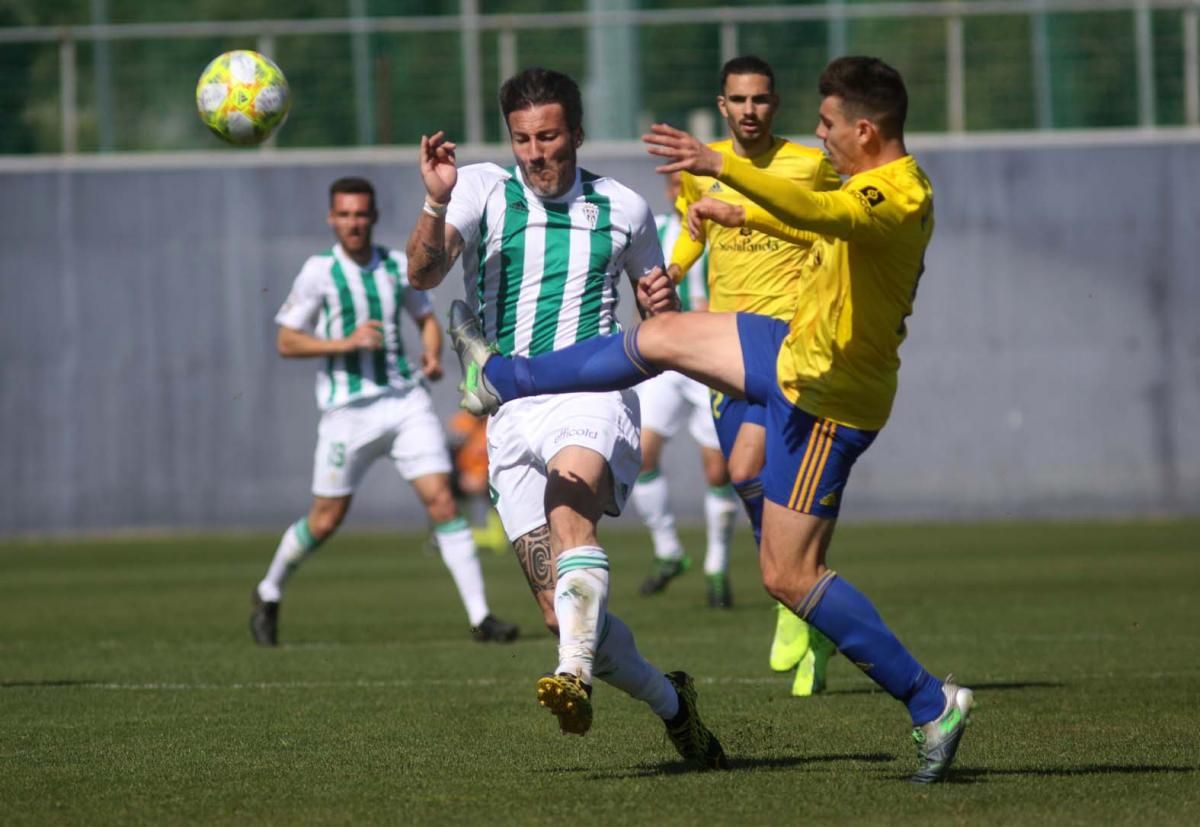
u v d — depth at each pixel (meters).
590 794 17.47
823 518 17.48
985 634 33.84
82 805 17.22
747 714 23.67
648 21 69.69
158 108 71.00
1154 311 69.75
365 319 35.16
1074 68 70.12
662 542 44.00
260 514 70.44
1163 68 70.00
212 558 59.19
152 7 73.44
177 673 29.23
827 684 27.34
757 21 69.50
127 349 70.50
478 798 17.36
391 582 50.19
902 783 17.95
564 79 19.64
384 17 72.31
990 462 70.00
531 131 19.34
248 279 70.44
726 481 40.34
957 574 48.00
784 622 25.84
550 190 19.75
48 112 70.88
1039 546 57.34
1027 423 69.94
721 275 27.88
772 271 27.30
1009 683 26.58
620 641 18.30
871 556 54.66
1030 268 70.00
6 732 22.41
